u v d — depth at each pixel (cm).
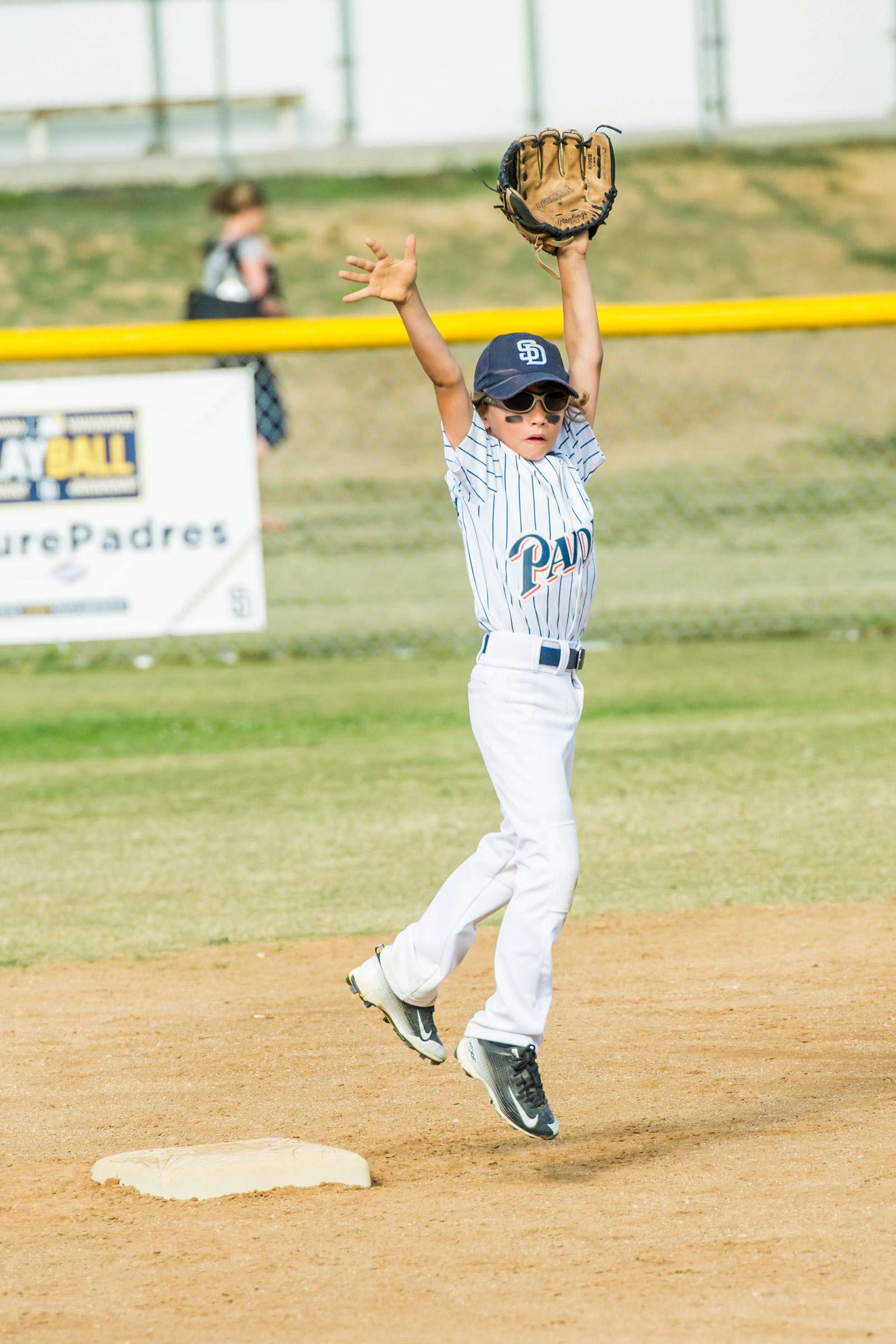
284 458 6462
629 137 10300
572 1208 1146
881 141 10300
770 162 10069
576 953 1881
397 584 4825
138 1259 1081
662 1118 1342
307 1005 1725
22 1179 1246
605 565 5041
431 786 2778
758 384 7275
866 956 1825
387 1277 1037
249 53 10469
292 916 2073
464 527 1277
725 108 10400
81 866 2348
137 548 3344
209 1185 1197
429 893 2156
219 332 3322
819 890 2116
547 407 1270
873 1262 1030
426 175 10156
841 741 3002
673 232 9306
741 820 2491
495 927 2077
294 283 8706
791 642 4059
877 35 10406
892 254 9156
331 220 9469
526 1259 1056
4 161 10456
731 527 5519
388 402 6981
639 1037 1571
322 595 4706
